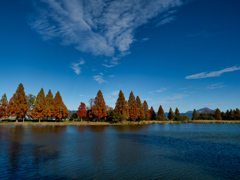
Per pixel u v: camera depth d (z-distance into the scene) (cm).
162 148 1848
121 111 7200
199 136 2966
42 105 6562
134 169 1132
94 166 1192
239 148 1877
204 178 981
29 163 1255
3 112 6178
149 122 7688
